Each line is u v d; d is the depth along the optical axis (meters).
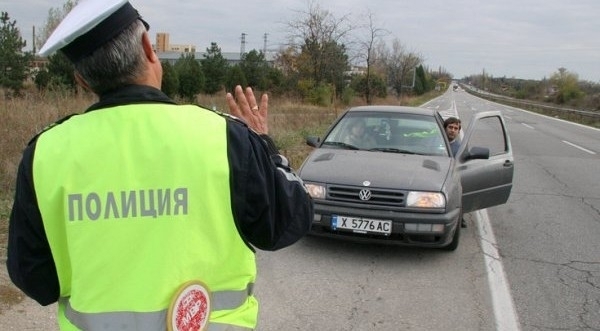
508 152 6.38
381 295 4.27
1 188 6.16
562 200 8.26
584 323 3.89
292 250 5.28
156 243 1.32
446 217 4.82
